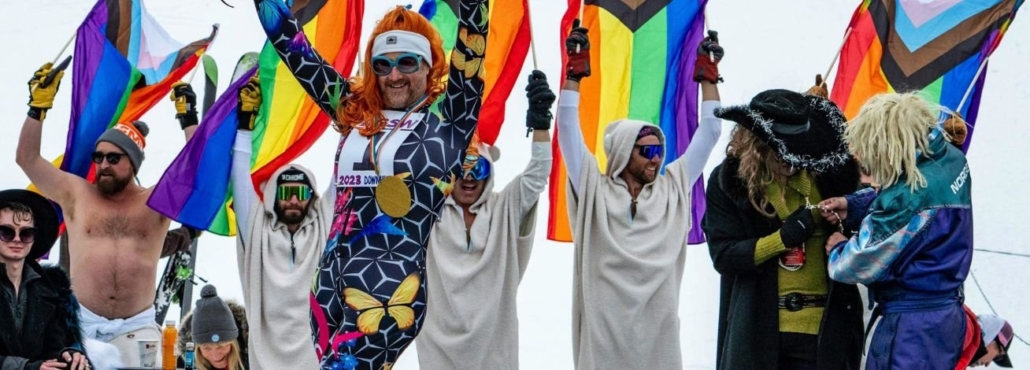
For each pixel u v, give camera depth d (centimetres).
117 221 1094
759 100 841
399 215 707
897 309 798
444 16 1105
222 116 1030
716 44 993
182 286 1282
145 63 1175
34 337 905
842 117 845
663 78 1096
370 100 729
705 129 990
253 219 1011
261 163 1064
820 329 815
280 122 1068
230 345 1041
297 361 996
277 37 735
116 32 1162
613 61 1100
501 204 992
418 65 728
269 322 1001
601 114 1097
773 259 827
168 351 1012
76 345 929
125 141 1094
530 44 1049
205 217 1026
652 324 956
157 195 1014
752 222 843
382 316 691
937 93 1134
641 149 968
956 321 792
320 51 1112
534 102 965
